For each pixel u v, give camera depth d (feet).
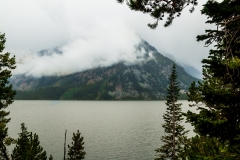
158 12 16.12
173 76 87.35
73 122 381.81
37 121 389.19
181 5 16.44
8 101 49.60
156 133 277.23
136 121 402.52
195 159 17.13
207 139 24.49
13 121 380.99
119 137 249.75
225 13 15.61
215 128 13.01
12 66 48.32
